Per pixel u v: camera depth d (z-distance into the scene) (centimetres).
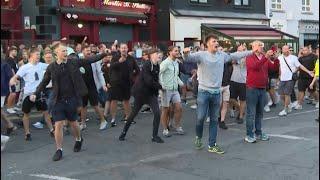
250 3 2941
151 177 745
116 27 2364
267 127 1155
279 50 1720
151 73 997
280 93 1377
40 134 1091
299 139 1005
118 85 1180
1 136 861
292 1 3177
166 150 927
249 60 960
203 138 1037
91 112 1387
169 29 2558
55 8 2088
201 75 894
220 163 824
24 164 834
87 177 750
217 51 891
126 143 995
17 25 2058
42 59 1280
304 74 1461
